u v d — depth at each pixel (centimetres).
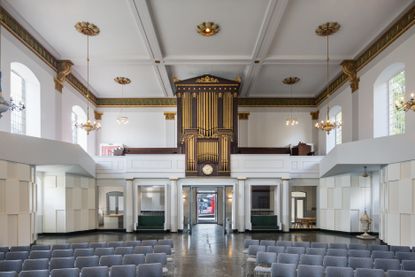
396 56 1229
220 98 1800
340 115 1847
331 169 1577
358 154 1348
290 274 704
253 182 1795
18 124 1308
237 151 1806
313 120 2139
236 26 1251
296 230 1825
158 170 1781
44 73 1413
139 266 692
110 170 1786
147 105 2161
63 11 1136
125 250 880
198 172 1759
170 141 2141
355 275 670
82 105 1889
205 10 1138
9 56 1147
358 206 1680
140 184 1795
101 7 1112
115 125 2152
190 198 1764
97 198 1811
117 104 2159
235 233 1741
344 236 1634
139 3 1062
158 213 2181
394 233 1251
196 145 1770
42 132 1389
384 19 1190
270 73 1742
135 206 1788
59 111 1547
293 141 2130
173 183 1773
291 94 2119
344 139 1695
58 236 1603
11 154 1137
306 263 793
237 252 1218
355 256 862
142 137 2148
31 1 1072
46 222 1633
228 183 1788
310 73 1741
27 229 1217
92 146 2064
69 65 1545
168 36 1336
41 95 1387
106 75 1777
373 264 768
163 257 800
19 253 831
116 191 1967
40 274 654
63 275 663
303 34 1307
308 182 1827
